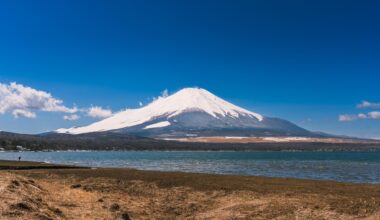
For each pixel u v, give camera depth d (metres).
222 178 58.06
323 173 97.81
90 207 33.72
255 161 177.75
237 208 36.94
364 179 81.06
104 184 50.97
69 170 71.69
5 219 24.38
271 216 33.94
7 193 29.38
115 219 30.38
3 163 91.19
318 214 33.75
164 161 178.12
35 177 59.25
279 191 44.97
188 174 64.00
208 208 38.62
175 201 41.59
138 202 40.50
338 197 40.72
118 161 177.62
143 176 59.59
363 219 31.75
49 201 32.72
